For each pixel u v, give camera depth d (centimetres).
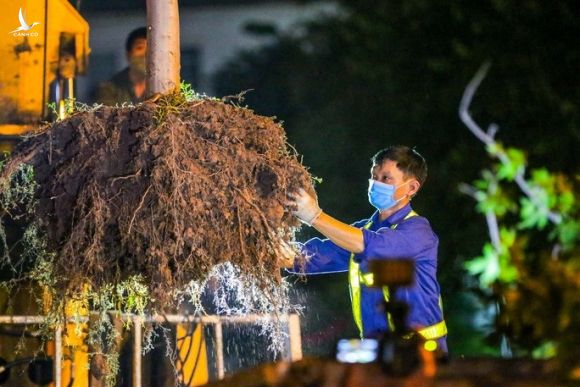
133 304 1136
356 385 679
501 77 2614
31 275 1078
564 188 895
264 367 720
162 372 1285
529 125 2583
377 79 2797
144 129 1011
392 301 762
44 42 1416
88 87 2234
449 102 2656
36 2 1414
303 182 1071
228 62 3250
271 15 3256
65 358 1189
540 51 2602
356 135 2822
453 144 2684
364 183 2800
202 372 1302
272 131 1057
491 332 881
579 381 684
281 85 3086
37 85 1404
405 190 1234
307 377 699
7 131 1375
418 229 1205
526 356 792
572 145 2523
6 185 1038
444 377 691
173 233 1012
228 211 1027
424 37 2762
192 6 3331
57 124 1029
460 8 2681
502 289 852
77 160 1020
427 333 1205
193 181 1005
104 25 3297
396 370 694
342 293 2530
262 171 1047
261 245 1049
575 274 798
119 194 1009
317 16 3088
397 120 2767
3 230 1091
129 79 1748
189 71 3303
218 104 1039
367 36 2831
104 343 1218
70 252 1023
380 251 1169
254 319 1178
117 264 1028
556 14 2598
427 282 1212
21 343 1166
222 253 1033
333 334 2484
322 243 1268
